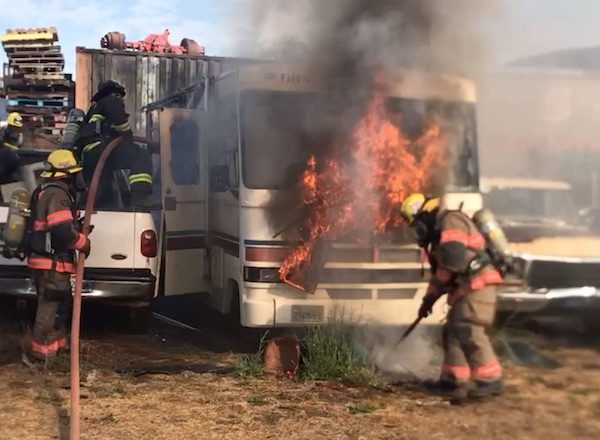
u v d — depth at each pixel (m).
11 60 11.48
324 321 5.92
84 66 11.98
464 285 4.88
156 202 7.05
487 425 4.45
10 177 6.86
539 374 5.57
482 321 4.89
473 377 4.95
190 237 7.19
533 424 4.46
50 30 11.39
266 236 5.91
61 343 5.88
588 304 6.46
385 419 4.57
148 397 5.01
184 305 8.65
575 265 6.48
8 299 6.59
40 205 5.51
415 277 6.05
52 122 11.50
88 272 6.45
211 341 6.91
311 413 4.69
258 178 5.95
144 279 6.55
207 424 4.46
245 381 5.44
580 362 5.92
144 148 6.88
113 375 5.57
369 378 5.36
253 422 4.51
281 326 5.89
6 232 5.62
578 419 4.55
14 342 6.43
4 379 5.38
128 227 6.53
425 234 4.98
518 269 6.24
